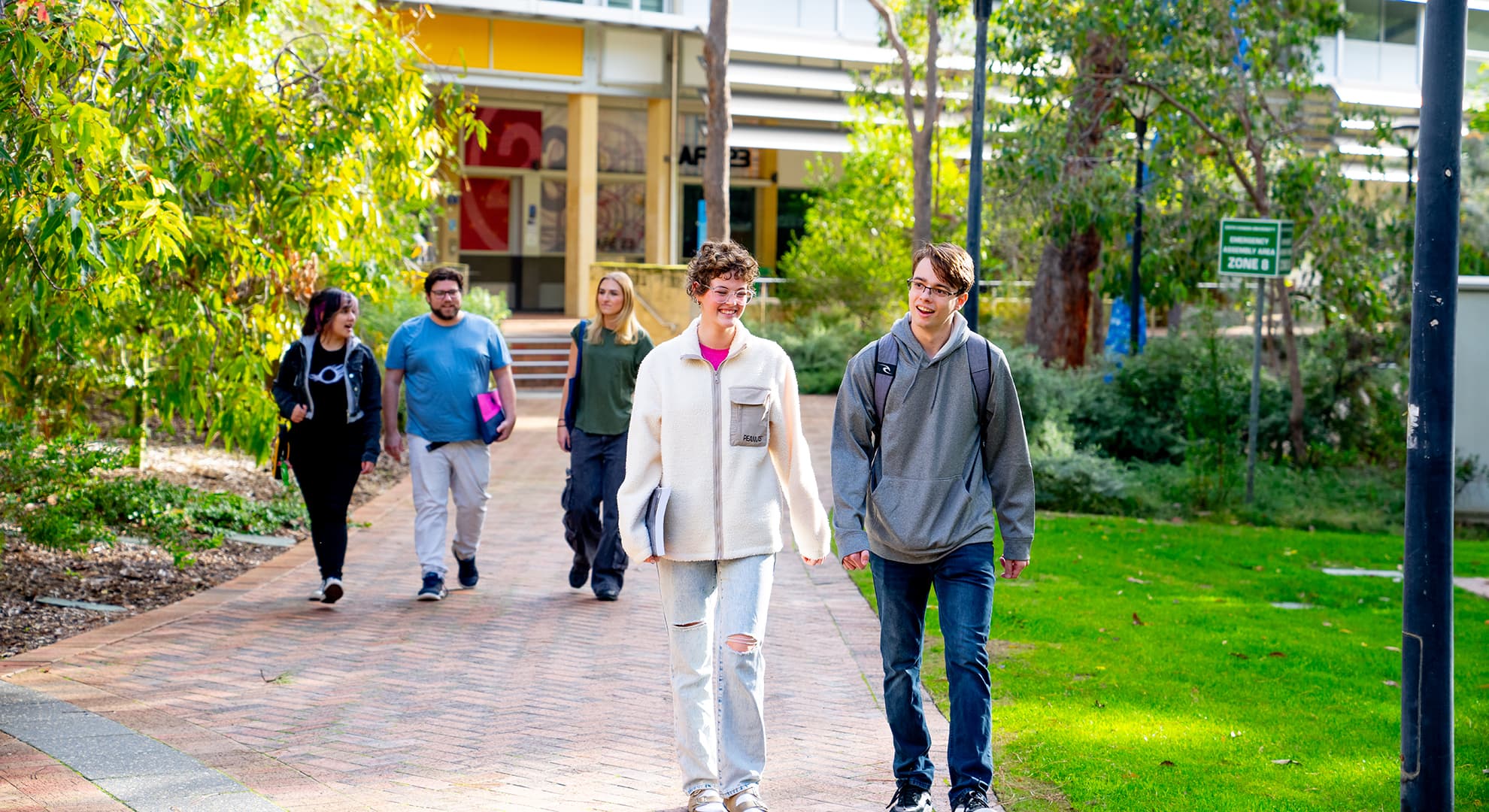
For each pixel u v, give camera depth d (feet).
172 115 21.79
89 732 17.19
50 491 26.02
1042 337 65.92
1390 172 78.48
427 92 30.73
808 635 24.08
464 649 22.61
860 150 86.58
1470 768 17.84
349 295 25.32
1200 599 29.17
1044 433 47.44
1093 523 40.34
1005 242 76.54
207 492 35.70
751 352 14.93
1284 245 44.55
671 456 14.79
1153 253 54.29
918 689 14.90
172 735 17.38
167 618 24.09
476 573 27.63
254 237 27.53
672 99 91.20
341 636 23.26
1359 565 35.45
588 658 22.17
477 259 99.30
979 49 37.32
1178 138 53.67
